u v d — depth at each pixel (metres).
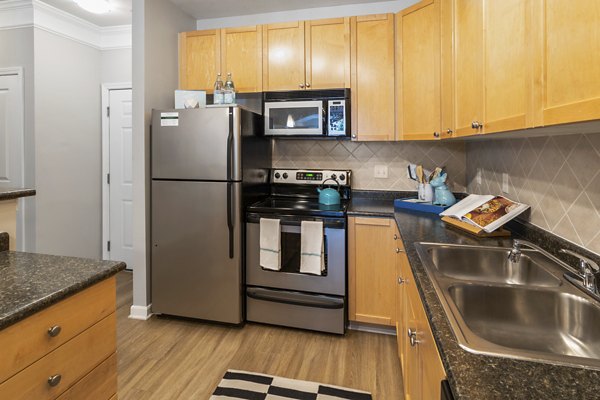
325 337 2.42
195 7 2.94
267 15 3.07
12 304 0.87
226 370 2.03
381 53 2.58
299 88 2.72
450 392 0.66
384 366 2.08
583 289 1.03
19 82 3.08
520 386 0.59
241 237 2.51
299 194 3.01
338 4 2.89
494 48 1.29
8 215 1.39
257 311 2.56
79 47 3.43
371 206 2.63
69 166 3.39
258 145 2.76
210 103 2.88
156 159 2.54
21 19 3.04
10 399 0.84
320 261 2.36
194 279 2.55
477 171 2.56
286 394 1.83
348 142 3.04
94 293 1.11
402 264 1.78
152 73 2.63
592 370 0.64
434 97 2.21
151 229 2.66
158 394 1.82
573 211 1.31
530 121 1.00
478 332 1.04
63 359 0.99
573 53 0.80
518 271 1.41
